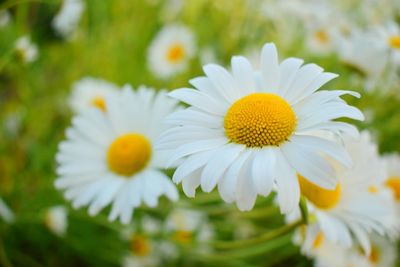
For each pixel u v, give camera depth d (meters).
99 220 0.31
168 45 0.38
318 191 0.23
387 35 0.32
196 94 0.21
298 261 0.32
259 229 0.32
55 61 0.42
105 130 0.26
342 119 0.32
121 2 0.43
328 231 0.22
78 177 0.26
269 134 0.20
